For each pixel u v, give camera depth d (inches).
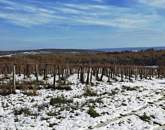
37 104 713.0
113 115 609.9
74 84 1256.8
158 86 1353.3
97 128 501.7
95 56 3772.1
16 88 1004.6
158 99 890.7
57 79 1414.9
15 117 565.0
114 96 899.4
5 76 1450.5
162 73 2215.8
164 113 669.3
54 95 888.3
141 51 4407.0
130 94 973.8
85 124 523.2
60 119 553.9
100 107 689.6
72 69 1877.5
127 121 569.3
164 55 3754.9
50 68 1791.3
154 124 566.3
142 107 728.3
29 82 1173.7
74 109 648.4
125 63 3472.0
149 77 1987.0
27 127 484.7
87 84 1283.2
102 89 1111.0
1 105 698.8
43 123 516.7
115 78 1664.6
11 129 470.6
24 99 799.1
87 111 621.9
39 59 2984.7
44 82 1244.5
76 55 3841.0
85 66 1606.8
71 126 505.0
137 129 514.9
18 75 1558.8
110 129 502.9
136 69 1908.2
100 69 1926.7
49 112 605.0
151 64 3457.2
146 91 1099.9
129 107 712.4
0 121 532.4
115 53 4296.3
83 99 807.1
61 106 680.4
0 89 930.1
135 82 1557.6
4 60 2471.7
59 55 3681.1
